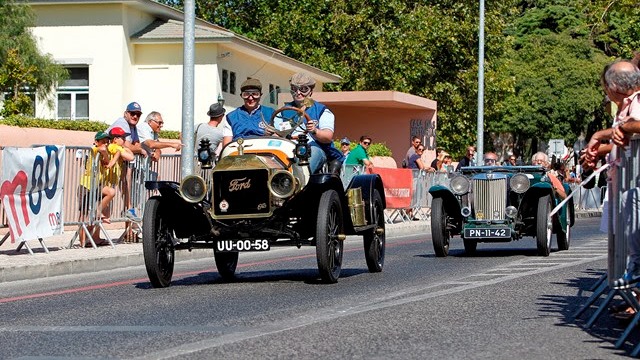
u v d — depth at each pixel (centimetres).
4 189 1922
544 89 7588
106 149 2227
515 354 909
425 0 6400
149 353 934
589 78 7575
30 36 3822
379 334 1023
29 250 1994
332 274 1545
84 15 4469
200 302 1332
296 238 1538
